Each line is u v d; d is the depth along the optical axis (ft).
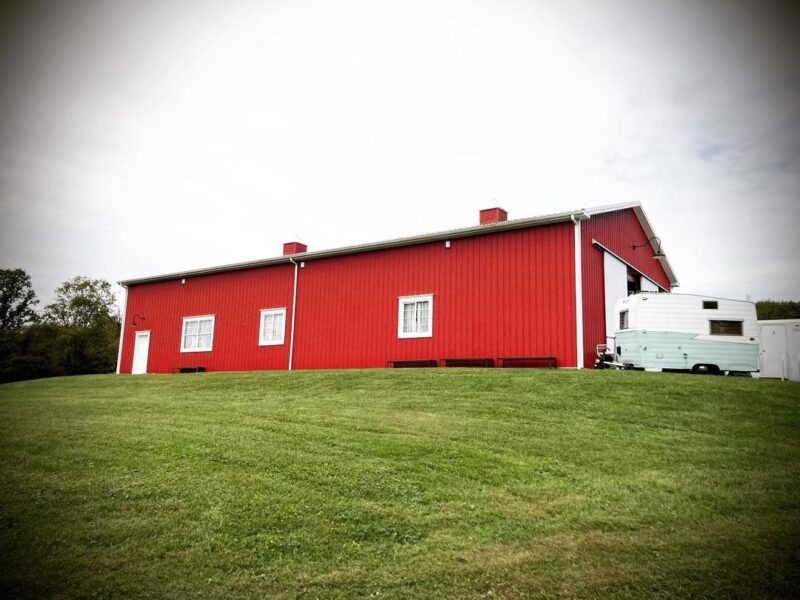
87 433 28.91
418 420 30.37
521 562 14.80
